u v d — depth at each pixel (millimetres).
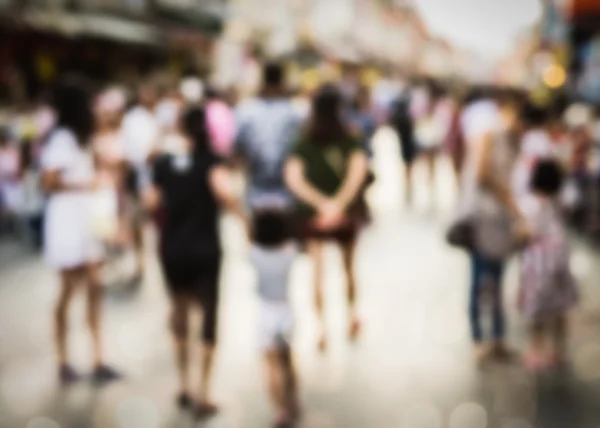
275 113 7543
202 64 35250
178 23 34844
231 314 7578
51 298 8297
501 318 6188
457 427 4926
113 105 8219
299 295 8203
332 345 6582
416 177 19141
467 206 5988
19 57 22516
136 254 9102
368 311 7590
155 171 5223
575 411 5152
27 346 6660
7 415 5176
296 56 40875
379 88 23141
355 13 79750
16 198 12234
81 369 6051
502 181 5832
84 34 24469
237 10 45406
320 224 6457
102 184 6340
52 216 5723
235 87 13750
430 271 9227
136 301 8047
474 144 5816
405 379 5762
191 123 5176
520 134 6004
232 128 9922
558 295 5820
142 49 29125
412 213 13836
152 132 8727
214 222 5199
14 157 12258
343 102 6762
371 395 5465
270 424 5004
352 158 6609
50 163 5660
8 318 7527
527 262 5867
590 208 11484
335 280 8852
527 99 6926
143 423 5020
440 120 16125
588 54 18766
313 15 59594
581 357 6199
